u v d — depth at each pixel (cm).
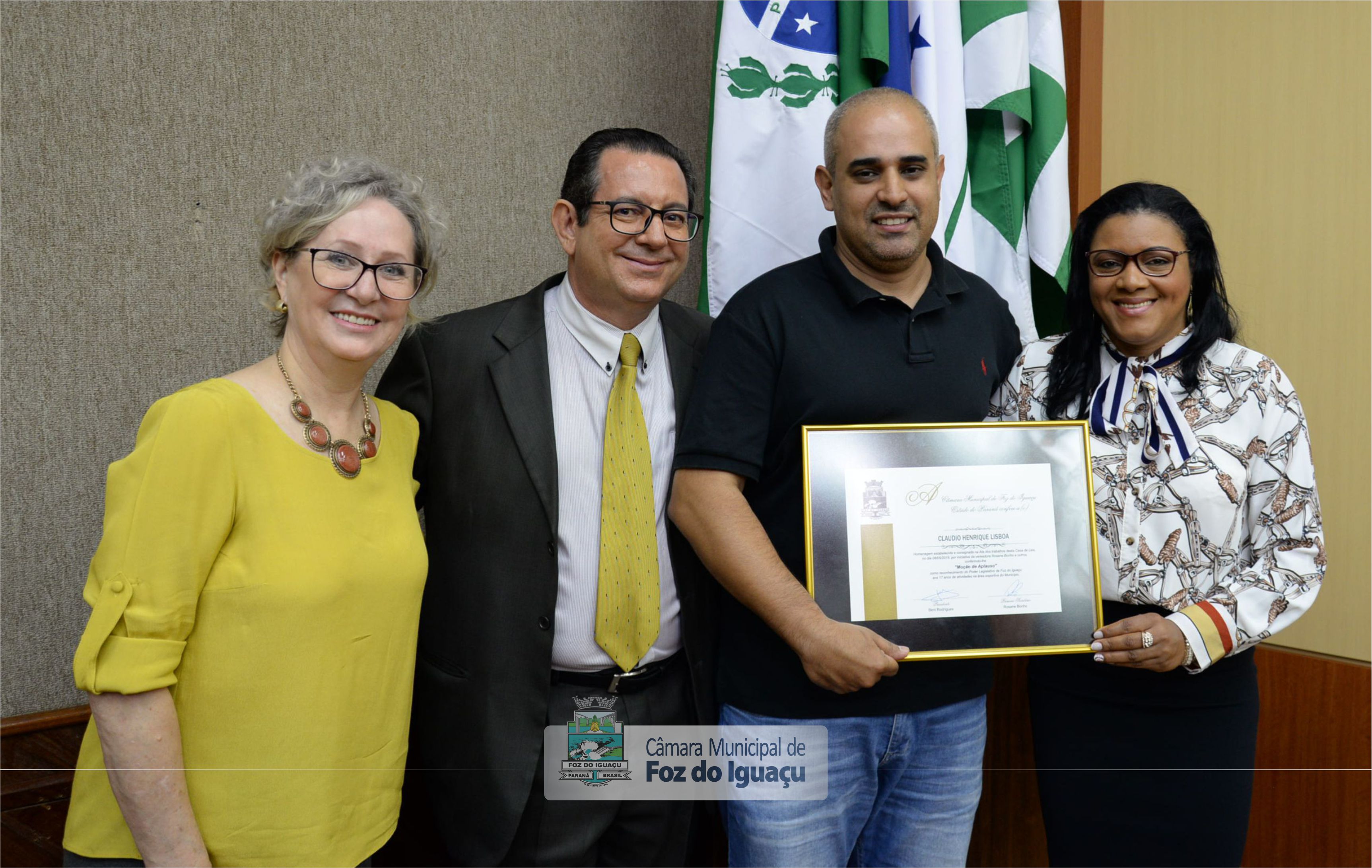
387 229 112
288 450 108
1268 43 245
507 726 137
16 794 144
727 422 137
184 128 158
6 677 146
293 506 107
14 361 145
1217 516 137
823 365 138
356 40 176
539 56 199
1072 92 211
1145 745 142
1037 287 198
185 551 99
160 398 158
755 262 183
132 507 99
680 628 145
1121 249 138
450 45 187
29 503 147
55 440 149
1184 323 146
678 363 150
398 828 160
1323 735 227
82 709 150
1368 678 220
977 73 186
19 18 144
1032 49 190
